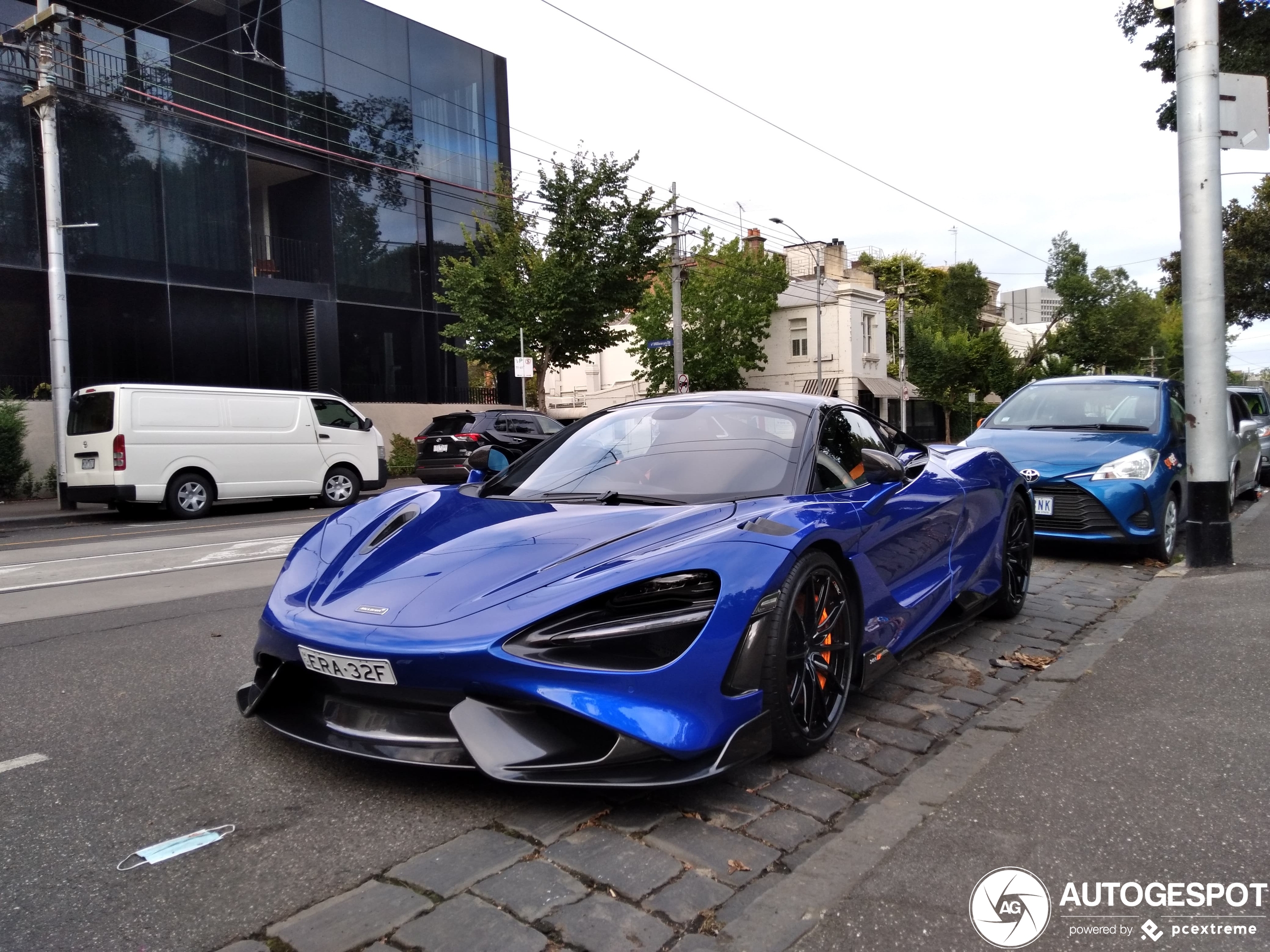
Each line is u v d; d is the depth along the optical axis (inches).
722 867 85.5
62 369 551.2
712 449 133.3
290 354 816.3
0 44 570.9
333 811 98.7
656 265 901.2
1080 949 71.1
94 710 136.0
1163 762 106.0
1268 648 149.9
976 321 2082.9
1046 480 249.0
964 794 99.0
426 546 116.5
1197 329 229.6
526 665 90.7
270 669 116.3
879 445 159.0
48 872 86.3
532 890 81.2
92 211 668.7
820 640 114.0
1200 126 226.4
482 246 962.7
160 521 470.3
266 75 791.1
